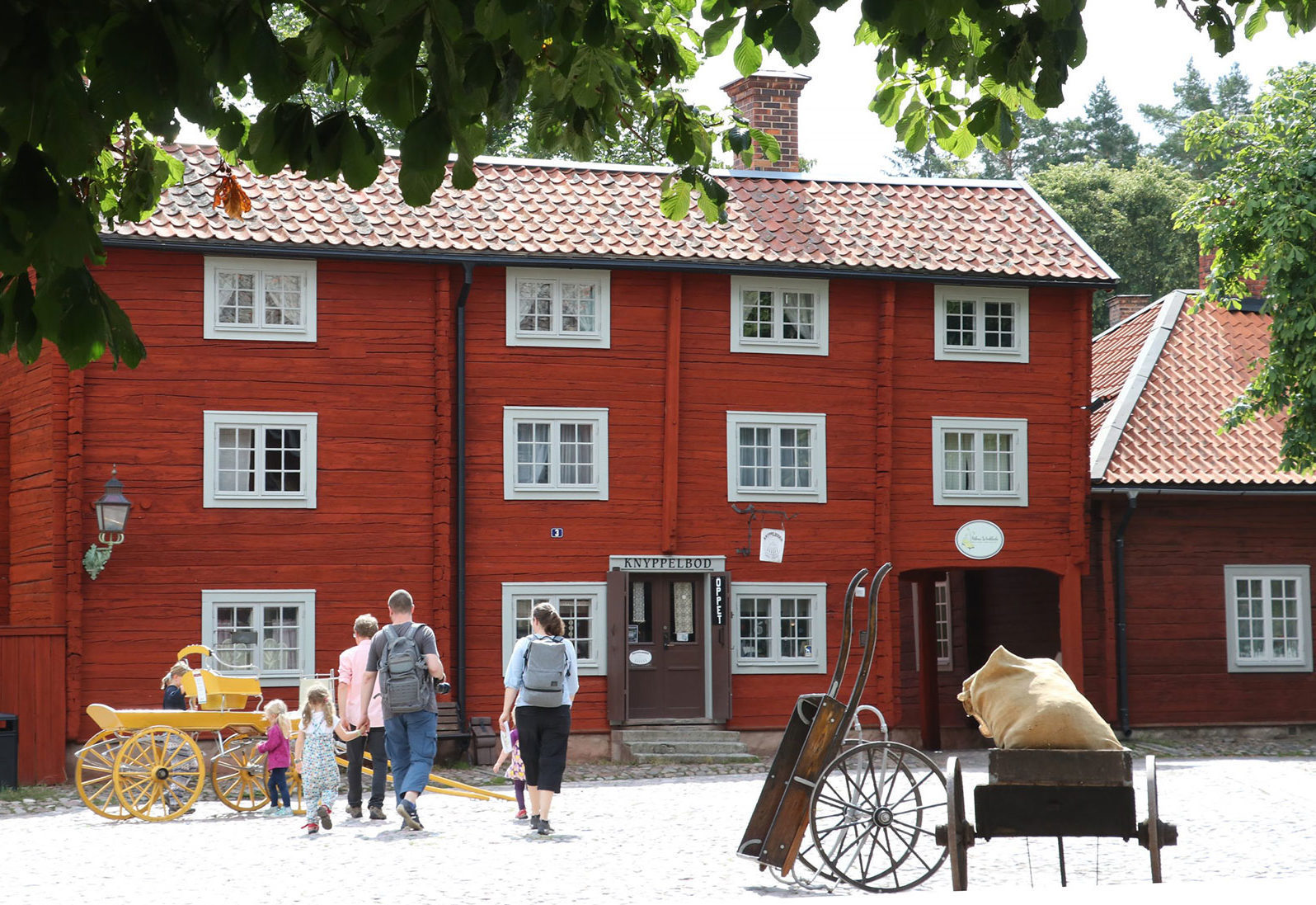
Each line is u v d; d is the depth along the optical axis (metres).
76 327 3.80
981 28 5.05
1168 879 10.51
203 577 21.09
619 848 12.16
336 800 16.09
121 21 3.54
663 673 23.00
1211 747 24.64
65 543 20.42
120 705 20.55
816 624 23.64
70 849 12.85
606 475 22.95
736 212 24.38
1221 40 5.54
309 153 4.32
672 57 5.80
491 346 22.64
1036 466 24.67
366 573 21.77
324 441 21.75
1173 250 56.88
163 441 21.08
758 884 10.25
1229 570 26.09
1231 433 26.75
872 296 24.19
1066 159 73.31
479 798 16.25
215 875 11.02
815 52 4.66
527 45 4.11
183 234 20.84
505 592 22.45
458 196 23.27
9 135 3.51
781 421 23.69
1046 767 8.62
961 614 28.23
